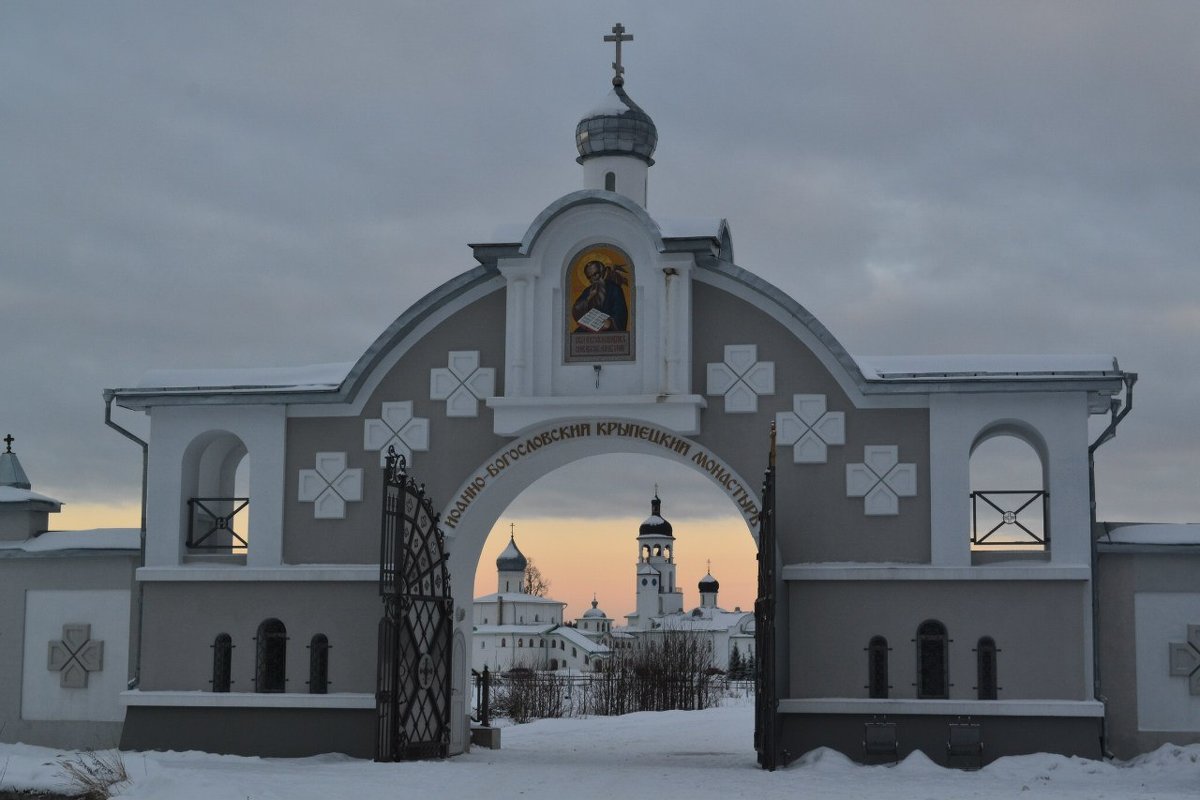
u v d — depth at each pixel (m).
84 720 30.78
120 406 30.23
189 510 30.34
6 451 34.56
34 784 22.92
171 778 22.08
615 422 28.73
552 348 28.83
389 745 27.09
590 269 28.92
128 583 30.92
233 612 29.55
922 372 27.75
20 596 31.47
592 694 64.75
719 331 28.58
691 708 60.19
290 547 29.64
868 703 26.94
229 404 29.98
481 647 148.50
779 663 27.48
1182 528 27.61
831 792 22.91
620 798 22.28
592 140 31.95
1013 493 27.59
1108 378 26.88
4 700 31.25
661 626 131.38
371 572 28.98
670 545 143.62
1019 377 27.08
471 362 29.45
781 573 27.61
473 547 30.73
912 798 22.19
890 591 27.34
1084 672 26.66
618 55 32.88
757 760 28.77
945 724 26.80
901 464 27.67
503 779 24.41
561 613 159.00
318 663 29.19
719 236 28.20
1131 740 27.06
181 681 29.53
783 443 28.08
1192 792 23.02
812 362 28.20
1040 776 25.30
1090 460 27.09
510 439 29.19
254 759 27.77
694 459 28.41
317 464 29.77
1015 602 26.98
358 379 29.45
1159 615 27.27
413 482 28.25
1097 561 27.28
